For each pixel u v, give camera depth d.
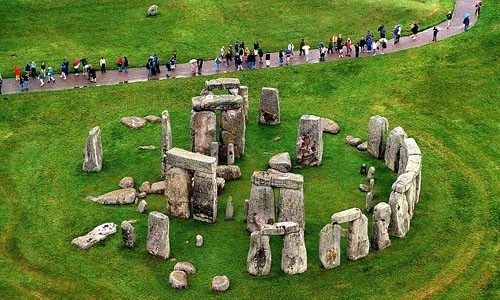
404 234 51.44
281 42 87.50
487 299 45.72
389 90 74.31
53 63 82.88
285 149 64.62
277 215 52.84
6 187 59.28
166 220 49.06
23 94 74.38
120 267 48.94
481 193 57.03
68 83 77.88
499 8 88.31
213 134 60.19
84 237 51.62
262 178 50.62
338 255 48.06
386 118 68.31
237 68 79.88
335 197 56.97
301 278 47.38
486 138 65.56
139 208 55.06
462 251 49.94
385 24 89.88
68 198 57.53
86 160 61.09
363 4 95.19
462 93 72.62
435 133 66.69
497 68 75.75
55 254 50.53
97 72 80.88
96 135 60.94
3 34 88.56
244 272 48.16
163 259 49.50
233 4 96.50
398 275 47.59
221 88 66.75
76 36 88.94
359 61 79.50
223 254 50.00
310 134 60.38
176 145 65.38
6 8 93.50
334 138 66.50
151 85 76.44
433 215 54.06
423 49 80.25
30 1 95.38
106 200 56.38
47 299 46.16
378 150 62.28
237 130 61.59
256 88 76.31
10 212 55.81
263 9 95.38
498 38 80.25
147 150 64.81
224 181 58.44
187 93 75.19
